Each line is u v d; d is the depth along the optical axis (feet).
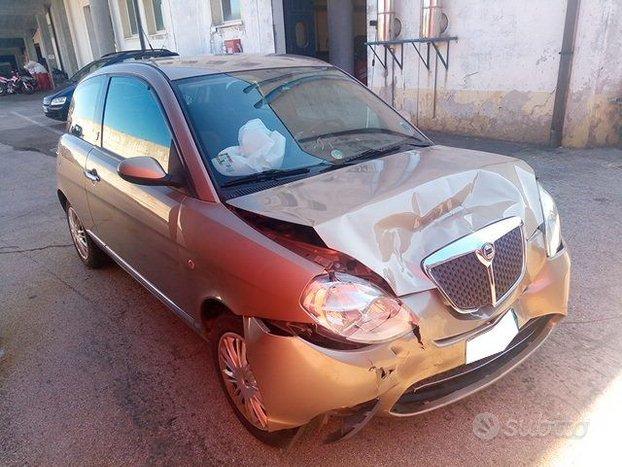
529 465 7.30
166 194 9.07
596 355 9.36
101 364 10.38
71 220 15.03
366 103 11.30
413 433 7.97
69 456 8.13
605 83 22.25
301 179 8.52
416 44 28.48
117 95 11.50
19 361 10.70
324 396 6.47
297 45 40.42
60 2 74.69
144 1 52.24
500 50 25.00
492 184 8.16
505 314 7.43
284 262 6.79
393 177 8.17
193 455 7.97
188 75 10.07
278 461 7.72
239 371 7.87
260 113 9.68
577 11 21.79
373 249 6.71
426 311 6.66
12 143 36.14
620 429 7.75
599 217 15.56
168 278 9.56
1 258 16.22
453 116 28.17
